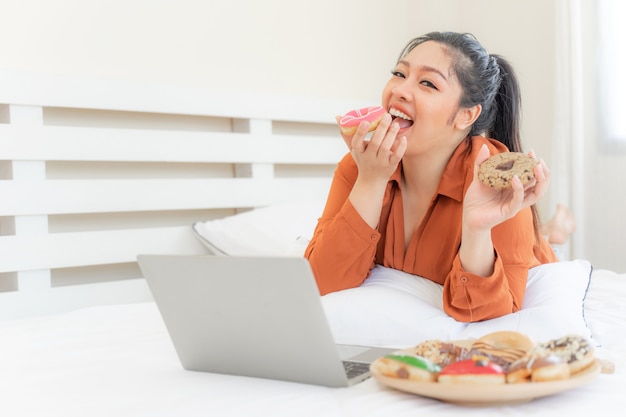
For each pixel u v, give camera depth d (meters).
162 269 0.91
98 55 2.04
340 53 2.68
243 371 0.94
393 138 1.20
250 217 2.10
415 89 1.26
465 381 0.75
